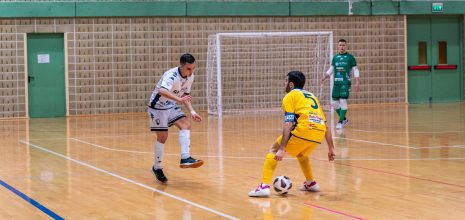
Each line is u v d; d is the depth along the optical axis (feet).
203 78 77.87
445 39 86.79
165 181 29.12
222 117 68.90
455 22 87.10
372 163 34.09
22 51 72.49
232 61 77.82
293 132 25.09
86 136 50.55
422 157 36.19
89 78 74.54
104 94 75.05
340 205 23.62
